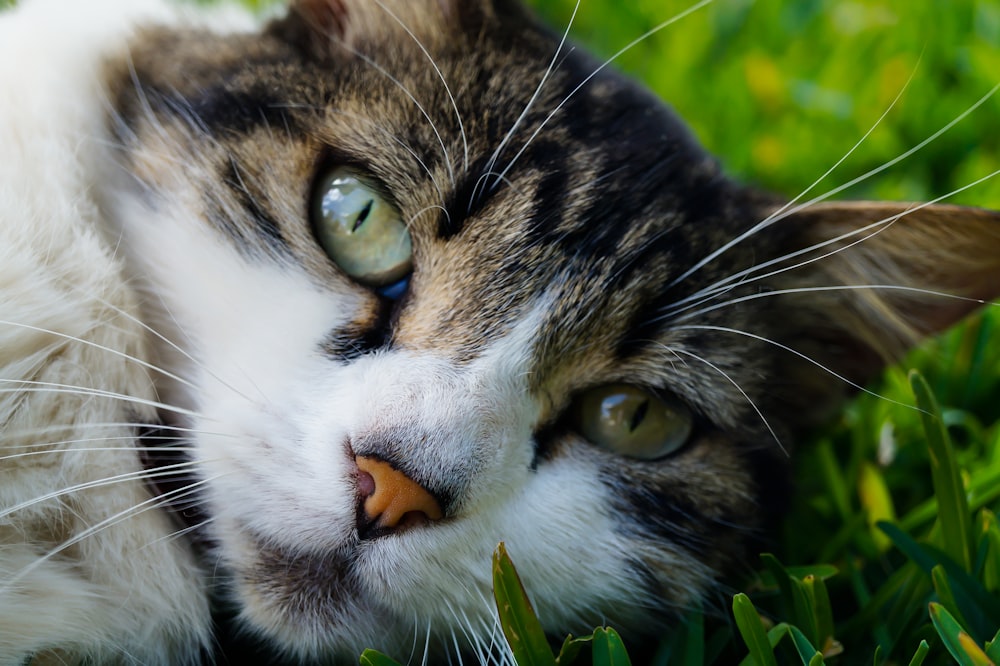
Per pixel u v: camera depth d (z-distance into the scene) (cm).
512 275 30
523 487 30
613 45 46
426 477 29
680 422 32
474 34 32
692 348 31
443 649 31
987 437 36
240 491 30
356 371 30
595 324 31
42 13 33
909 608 31
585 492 31
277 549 30
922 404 31
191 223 31
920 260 33
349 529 29
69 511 29
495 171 31
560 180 31
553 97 32
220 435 30
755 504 33
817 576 30
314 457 29
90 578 30
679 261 31
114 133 32
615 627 32
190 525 30
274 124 31
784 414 34
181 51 32
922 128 43
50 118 31
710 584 32
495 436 30
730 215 32
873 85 43
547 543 30
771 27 47
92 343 29
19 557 29
